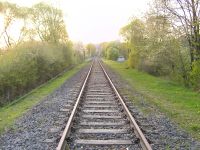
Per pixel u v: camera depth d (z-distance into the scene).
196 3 20.44
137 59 43.88
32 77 25.27
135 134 8.83
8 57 22.30
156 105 14.93
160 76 34.66
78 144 8.02
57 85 25.00
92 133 9.11
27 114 12.75
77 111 12.45
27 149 7.78
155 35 24.47
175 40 23.00
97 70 44.50
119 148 7.72
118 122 10.59
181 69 24.39
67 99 16.45
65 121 10.67
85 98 16.44
